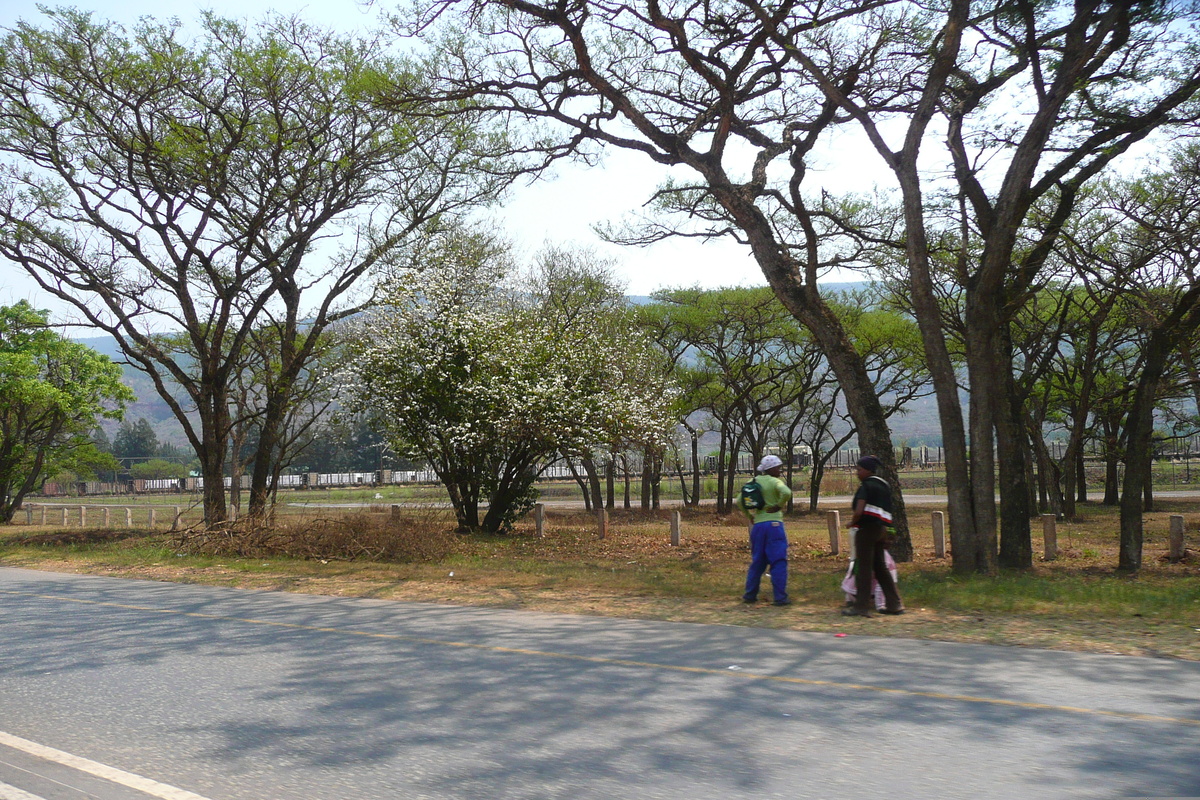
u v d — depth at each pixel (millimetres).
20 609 11602
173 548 20234
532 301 29984
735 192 16844
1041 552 19875
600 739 5246
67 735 5652
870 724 5422
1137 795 4160
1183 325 15320
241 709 6191
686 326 33312
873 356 33875
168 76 21078
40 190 21953
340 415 26172
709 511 37656
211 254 23672
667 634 8836
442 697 6391
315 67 21578
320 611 11023
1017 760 4691
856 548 9695
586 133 18094
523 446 23984
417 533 18875
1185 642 7723
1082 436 30609
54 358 37000
